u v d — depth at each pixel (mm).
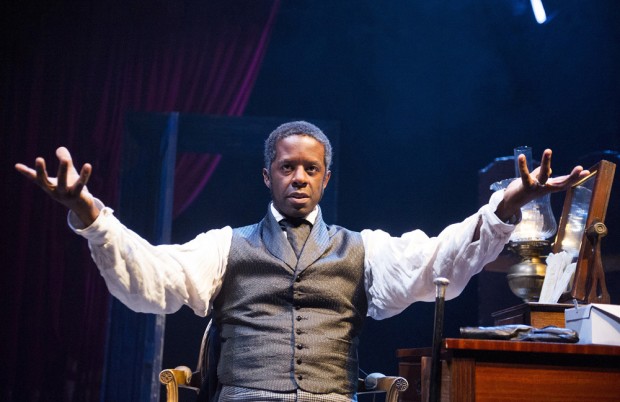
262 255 1952
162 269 1855
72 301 5926
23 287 5863
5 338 5754
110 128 6125
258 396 1791
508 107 6766
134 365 5453
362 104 6930
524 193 1676
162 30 6320
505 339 1695
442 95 6910
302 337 1848
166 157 5547
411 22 6883
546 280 2246
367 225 6828
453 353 1622
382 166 6902
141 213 6008
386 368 6551
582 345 1638
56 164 6000
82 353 5855
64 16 6191
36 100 6051
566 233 2396
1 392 5672
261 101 6812
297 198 2002
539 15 6082
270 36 6535
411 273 1900
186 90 6301
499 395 1621
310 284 1913
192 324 6672
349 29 6902
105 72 6188
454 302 6516
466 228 1806
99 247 1745
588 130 6250
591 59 6281
